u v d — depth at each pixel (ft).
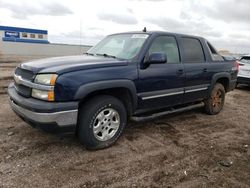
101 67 12.30
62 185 9.77
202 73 17.92
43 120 10.84
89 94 12.34
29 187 9.52
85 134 12.12
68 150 12.55
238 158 12.81
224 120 19.30
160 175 10.85
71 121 11.31
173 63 15.83
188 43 17.44
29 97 11.64
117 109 13.06
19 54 109.70
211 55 19.24
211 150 13.60
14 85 13.52
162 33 15.58
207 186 10.24
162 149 13.38
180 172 11.18
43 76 11.20
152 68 14.35
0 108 18.71
